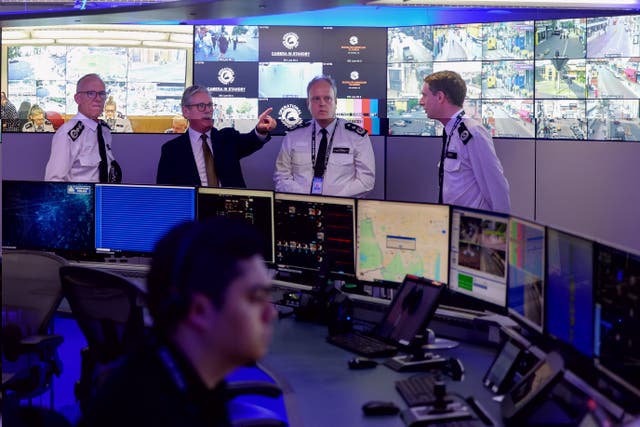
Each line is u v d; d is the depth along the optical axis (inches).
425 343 114.2
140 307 109.9
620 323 76.3
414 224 125.5
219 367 40.3
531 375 85.3
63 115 261.4
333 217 137.9
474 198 164.4
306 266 143.9
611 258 78.0
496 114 272.2
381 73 267.1
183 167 191.9
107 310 114.4
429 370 104.3
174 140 195.0
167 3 223.1
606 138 227.0
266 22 295.3
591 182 213.8
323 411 88.7
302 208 143.1
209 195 157.8
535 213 218.7
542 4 251.8
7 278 135.7
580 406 79.7
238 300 39.6
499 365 96.8
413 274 126.3
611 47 261.7
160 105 265.1
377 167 218.7
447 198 167.0
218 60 260.2
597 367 81.4
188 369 39.2
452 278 120.1
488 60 269.3
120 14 230.7
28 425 96.1
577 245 85.9
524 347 94.4
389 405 87.7
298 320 134.3
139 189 164.9
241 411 87.0
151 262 41.1
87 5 242.8
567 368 87.9
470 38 268.4
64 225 170.9
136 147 217.8
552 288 92.6
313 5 222.4
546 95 268.4
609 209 213.0
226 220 42.7
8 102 261.6
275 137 213.5
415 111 267.1
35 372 130.0
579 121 229.9
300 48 261.6
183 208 161.2
